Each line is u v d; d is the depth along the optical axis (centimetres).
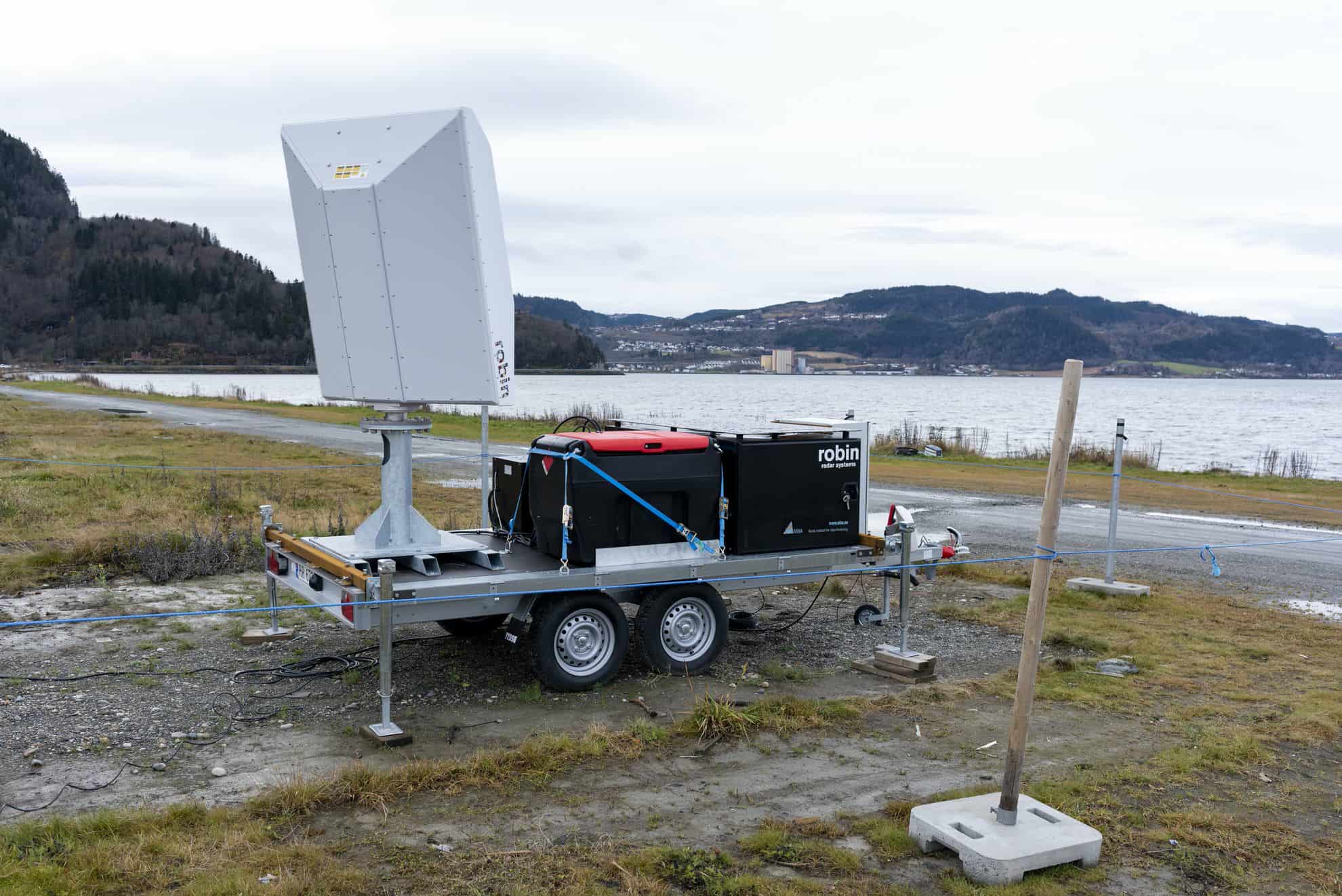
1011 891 435
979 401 12538
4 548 1163
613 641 723
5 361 19912
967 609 1010
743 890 428
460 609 666
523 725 645
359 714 660
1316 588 1173
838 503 798
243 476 1917
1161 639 898
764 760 591
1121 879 454
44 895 403
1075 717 684
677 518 742
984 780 564
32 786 532
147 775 550
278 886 414
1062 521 1705
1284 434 6569
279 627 863
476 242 641
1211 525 1694
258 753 586
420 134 641
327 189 665
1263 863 473
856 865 456
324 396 720
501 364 673
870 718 673
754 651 847
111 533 1241
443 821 493
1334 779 582
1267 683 771
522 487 784
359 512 1471
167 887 417
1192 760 596
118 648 805
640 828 491
